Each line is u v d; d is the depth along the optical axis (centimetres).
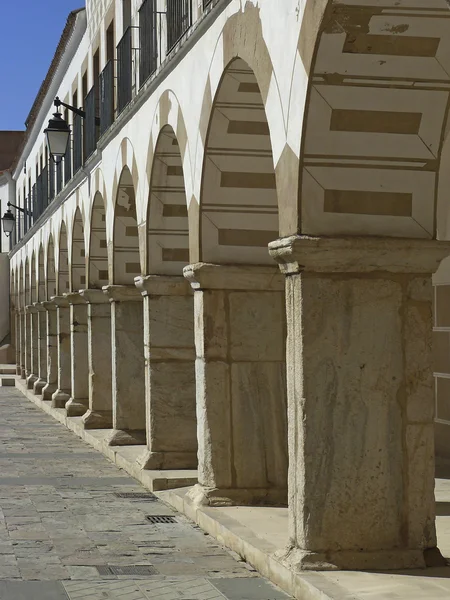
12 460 1352
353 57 638
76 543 826
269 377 929
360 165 668
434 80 650
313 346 671
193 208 940
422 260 675
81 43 2002
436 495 978
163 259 1160
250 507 906
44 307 2364
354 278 675
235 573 724
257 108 882
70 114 2203
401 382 681
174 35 1051
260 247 923
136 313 1400
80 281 1895
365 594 604
